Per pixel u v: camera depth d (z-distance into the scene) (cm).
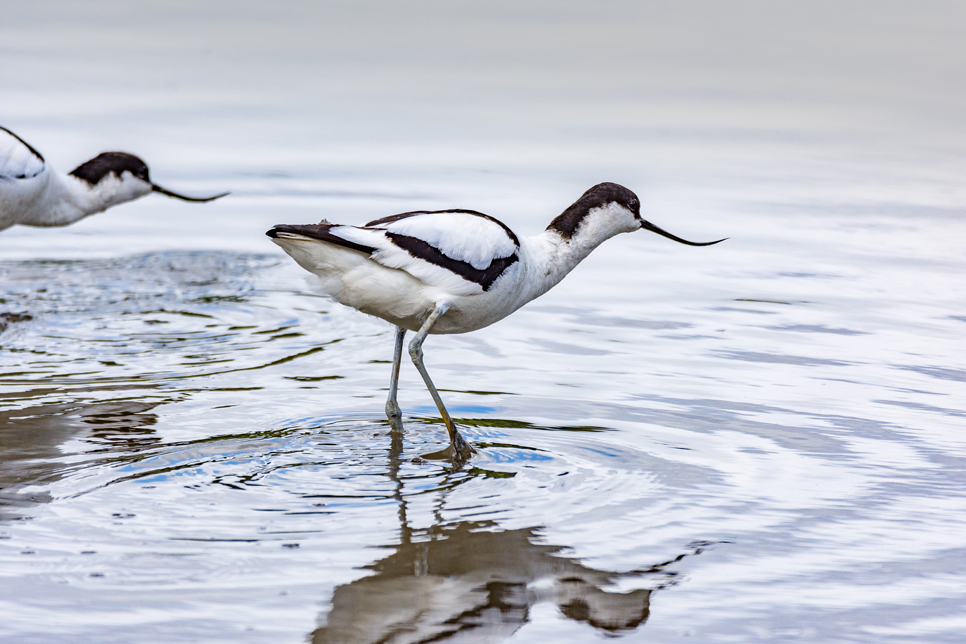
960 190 2022
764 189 2005
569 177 2031
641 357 1161
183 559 702
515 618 643
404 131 2466
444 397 1041
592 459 888
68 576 677
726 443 923
